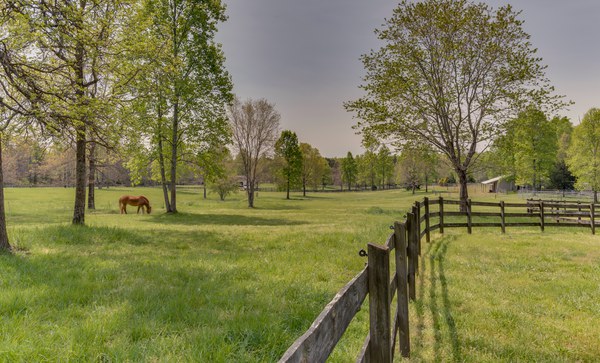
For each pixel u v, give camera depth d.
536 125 25.12
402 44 24.31
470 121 24.36
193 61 26.67
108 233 12.16
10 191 57.91
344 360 3.57
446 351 4.10
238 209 40.72
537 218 22.95
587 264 8.73
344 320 2.04
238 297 5.39
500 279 7.35
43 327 3.92
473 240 12.53
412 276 5.88
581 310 5.57
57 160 39.12
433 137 24.83
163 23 24.36
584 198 46.59
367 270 2.70
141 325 4.09
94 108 9.79
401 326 4.01
